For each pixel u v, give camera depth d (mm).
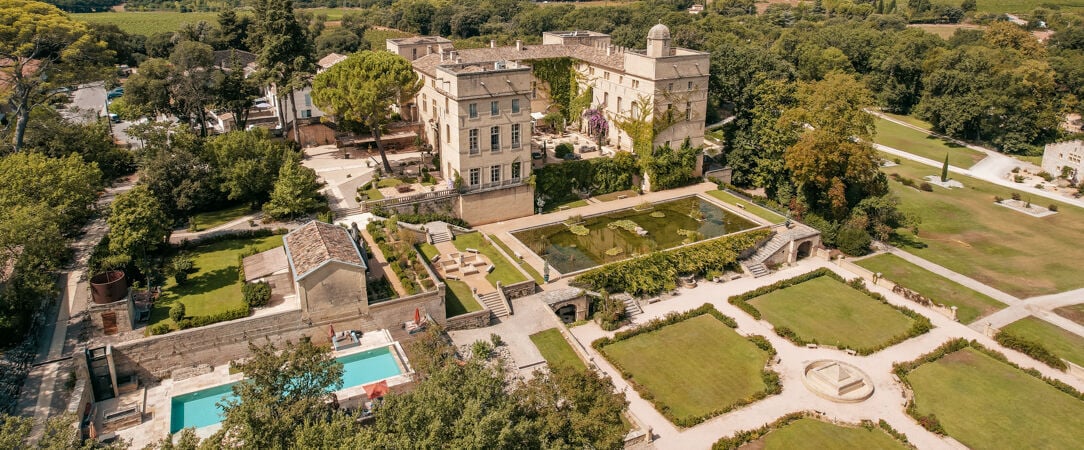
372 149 103312
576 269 76188
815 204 94688
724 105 154250
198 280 65750
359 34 189750
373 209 80188
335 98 86125
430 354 53250
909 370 61125
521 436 35469
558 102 114500
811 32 187750
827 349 64375
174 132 84875
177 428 50156
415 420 35062
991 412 55750
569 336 64250
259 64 99875
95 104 134000
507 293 69438
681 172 100750
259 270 63875
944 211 102938
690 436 52531
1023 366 62219
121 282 57906
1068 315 72188
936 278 80500
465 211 85438
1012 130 135500
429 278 67500
